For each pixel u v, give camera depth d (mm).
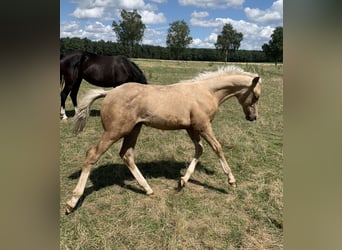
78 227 2832
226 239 2781
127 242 2727
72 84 6965
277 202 3340
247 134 5957
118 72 7133
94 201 3389
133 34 56219
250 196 3525
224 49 62938
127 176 4051
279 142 5445
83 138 5516
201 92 3523
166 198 3498
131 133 3498
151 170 4250
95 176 4000
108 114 3145
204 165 4438
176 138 5551
